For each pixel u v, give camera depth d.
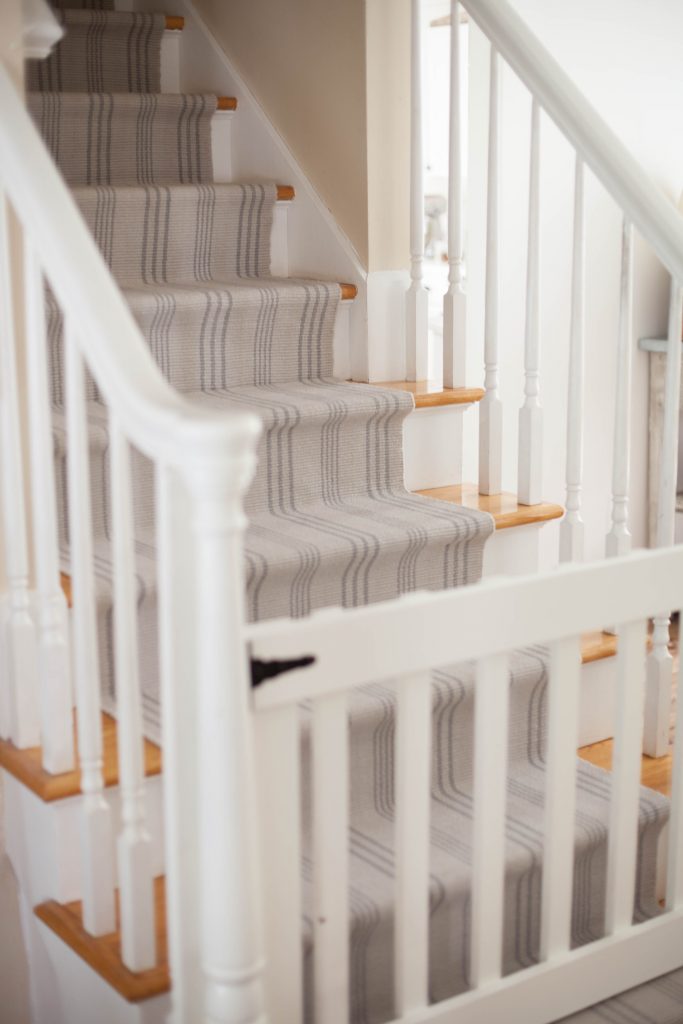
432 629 1.70
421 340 3.00
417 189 2.91
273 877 1.65
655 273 3.79
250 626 1.57
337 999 1.75
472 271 3.46
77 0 3.57
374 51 2.88
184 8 3.41
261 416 2.53
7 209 2.02
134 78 3.39
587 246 3.63
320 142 3.08
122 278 3.00
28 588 2.13
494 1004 1.90
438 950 2.03
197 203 3.05
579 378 2.65
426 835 1.78
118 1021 1.83
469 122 3.38
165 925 1.87
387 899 1.94
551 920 1.97
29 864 2.06
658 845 2.39
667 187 3.76
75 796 1.92
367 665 1.65
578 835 2.17
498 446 2.84
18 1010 2.22
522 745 2.42
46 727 1.90
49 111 3.05
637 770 2.00
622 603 1.89
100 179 3.18
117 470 1.57
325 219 3.07
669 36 3.66
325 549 2.35
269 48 3.19
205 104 3.25
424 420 2.88
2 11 2.00
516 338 3.54
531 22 3.40
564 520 2.73
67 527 2.36
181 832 1.55
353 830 2.16
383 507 2.68
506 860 2.07
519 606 1.78
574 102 2.54
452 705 2.26
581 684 2.65
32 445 1.82
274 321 2.89
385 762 2.22
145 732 2.02
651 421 3.86
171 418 1.39
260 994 1.54
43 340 1.76
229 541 1.40
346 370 3.06
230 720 1.44
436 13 3.57
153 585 2.15
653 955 2.12
